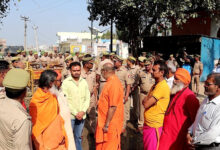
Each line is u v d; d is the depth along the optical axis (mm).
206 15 15414
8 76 1904
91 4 15766
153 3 12461
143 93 5312
